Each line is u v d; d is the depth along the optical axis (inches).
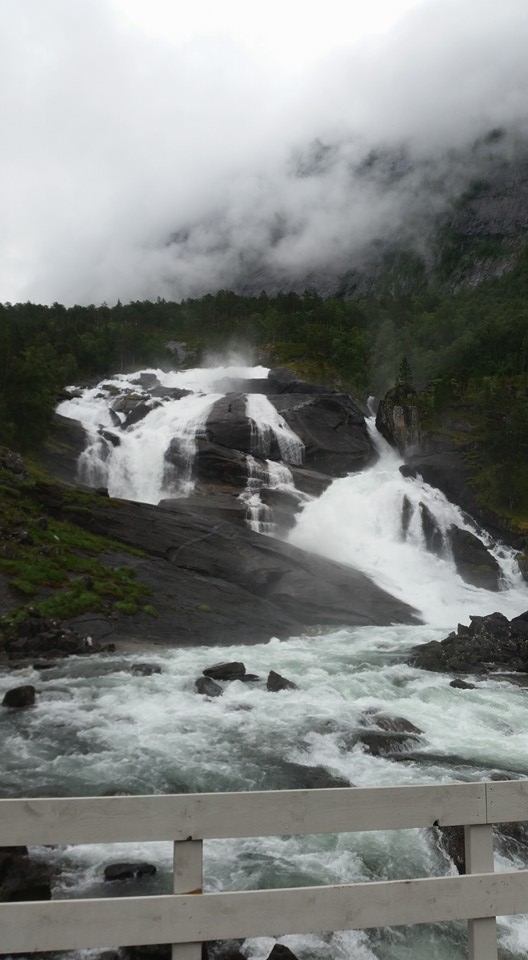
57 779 528.7
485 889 197.9
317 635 1259.8
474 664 990.4
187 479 2260.1
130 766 557.6
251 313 6752.0
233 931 182.9
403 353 5172.2
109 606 1189.1
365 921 189.3
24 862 385.4
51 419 2294.5
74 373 4173.2
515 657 1042.7
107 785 517.0
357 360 4889.3
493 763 583.2
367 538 2033.7
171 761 570.9
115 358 4995.1
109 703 735.7
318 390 3016.7
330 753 599.2
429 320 5876.0
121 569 1339.8
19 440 2107.5
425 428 2790.4
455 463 2415.1
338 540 1968.5
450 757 596.7
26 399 2139.5
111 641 1080.8
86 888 381.7
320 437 2623.0
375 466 2689.5
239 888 385.1
